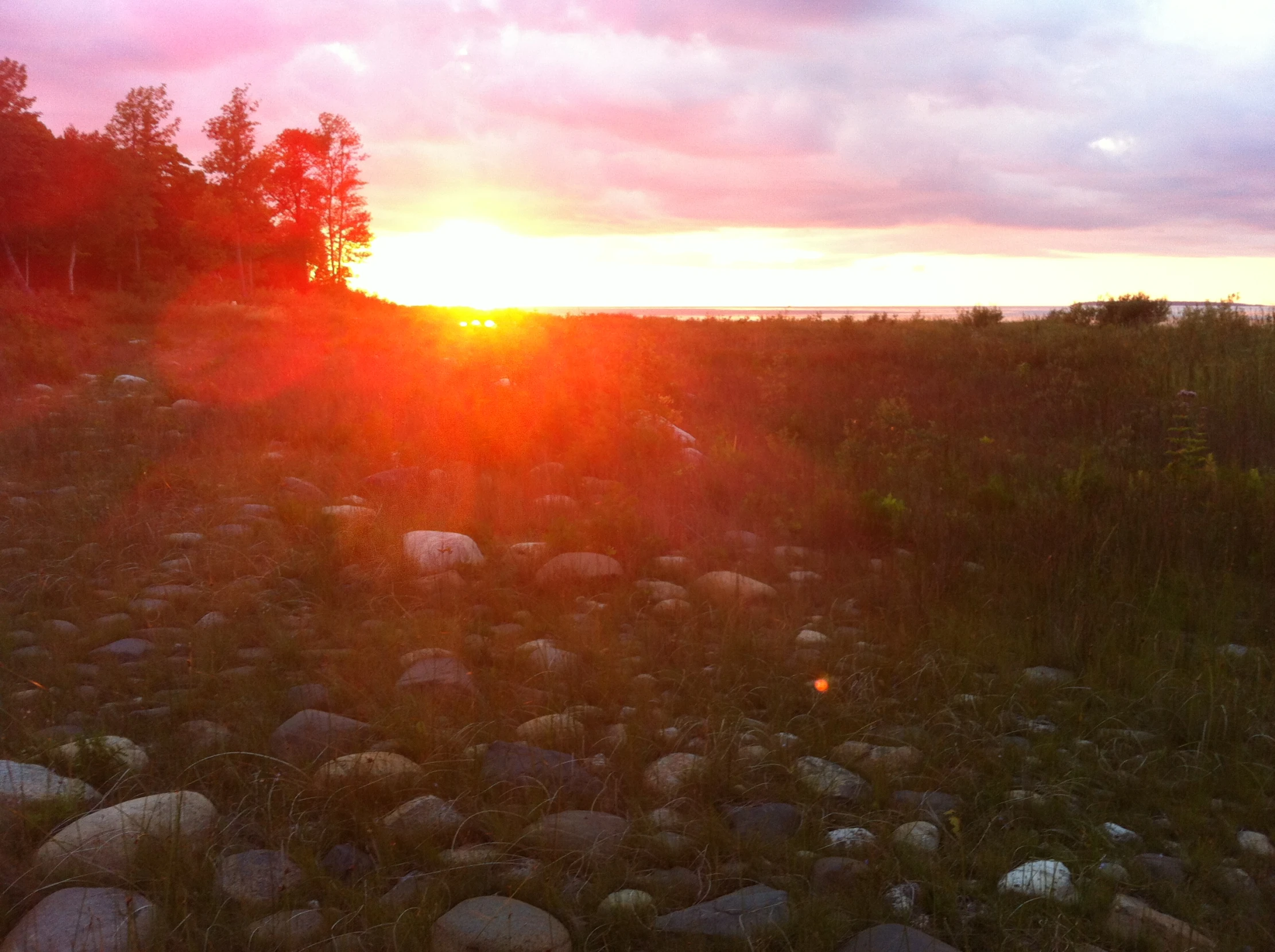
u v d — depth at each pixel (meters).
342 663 4.40
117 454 8.68
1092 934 2.65
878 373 16.17
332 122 58.44
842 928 2.59
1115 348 16.05
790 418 11.79
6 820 2.90
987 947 2.61
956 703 4.18
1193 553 6.21
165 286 40.78
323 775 3.25
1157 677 4.41
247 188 42.78
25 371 13.98
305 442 9.47
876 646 4.81
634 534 6.57
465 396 11.20
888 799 3.35
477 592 5.50
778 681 4.29
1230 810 3.38
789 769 3.50
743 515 7.52
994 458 9.62
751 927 2.55
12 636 4.56
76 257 44.34
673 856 2.96
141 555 5.97
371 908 2.58
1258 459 9.28
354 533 6.17
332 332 25.12
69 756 3.33
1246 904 2.79
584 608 5.41
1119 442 9.97
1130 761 3.67
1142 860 3.01
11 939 2.40
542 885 2.72
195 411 11.15
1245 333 15.84
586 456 8.88
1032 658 4.85
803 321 31.55
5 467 8.28
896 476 8.72
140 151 41.97
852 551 6.68
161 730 3.64
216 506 7.02
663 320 34.78
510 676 4.33
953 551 6.56
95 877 2.70
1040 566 6.00
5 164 37.38
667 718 3.95
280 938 2.48
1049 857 3.04
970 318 27.08
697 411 12.60
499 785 3.27
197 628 4.75
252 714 3.82
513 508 7.22
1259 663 4.54
